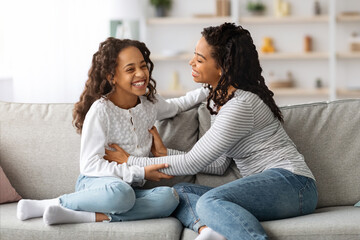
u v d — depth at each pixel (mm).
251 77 2240
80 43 5738
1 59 5559
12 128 2527
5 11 5441
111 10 5711
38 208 2141
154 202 2117
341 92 6301
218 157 2205
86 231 2016
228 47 2201
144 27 6629
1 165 2482
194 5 6746
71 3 5707
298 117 2445
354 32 6512
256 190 2035
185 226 2145
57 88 5664
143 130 2377
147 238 1979
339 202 2348
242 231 1867
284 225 1946
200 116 2502
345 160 2369
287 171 2121
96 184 2145
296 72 6676
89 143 2229
